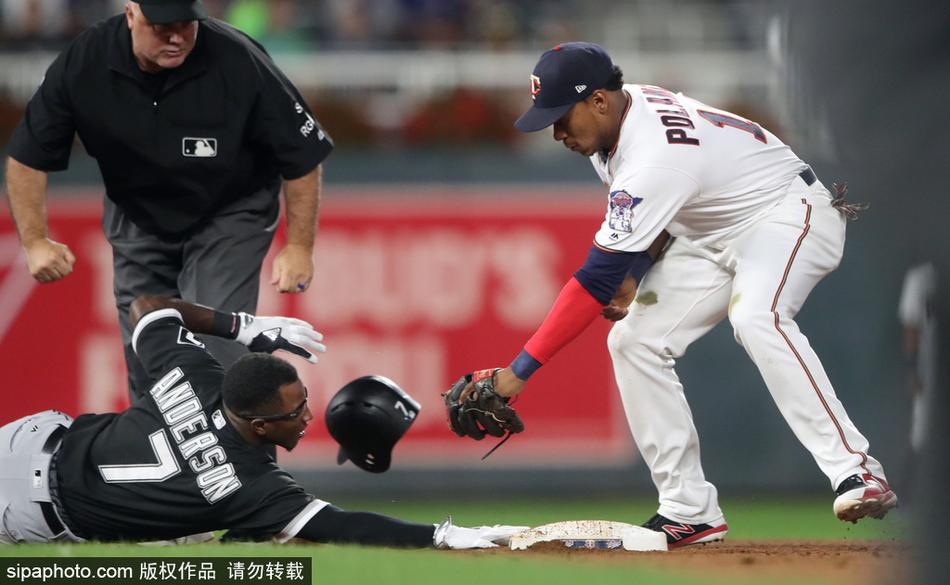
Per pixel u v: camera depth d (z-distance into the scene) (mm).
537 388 35125
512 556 15289
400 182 35188
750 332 16609
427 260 35094
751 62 37781
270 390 15445
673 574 13766
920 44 7043
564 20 41469
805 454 35594
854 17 7055
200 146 18438
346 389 18016
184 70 18109
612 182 16891
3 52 37250
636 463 35062
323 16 39875
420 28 39531
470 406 16219
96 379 34281
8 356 34062
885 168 7465
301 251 19109
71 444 16344
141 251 19844
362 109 36281
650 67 37875
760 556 15875
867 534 27391
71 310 34250
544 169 35219
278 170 19062
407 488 35094
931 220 7496
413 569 13812
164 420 15992
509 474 35156
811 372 16500
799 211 16938
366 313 34906
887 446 33375
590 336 35094
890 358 33500
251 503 15680
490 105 36438
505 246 35188
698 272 17547
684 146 16141
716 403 35594
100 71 18062
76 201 34312
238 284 19344
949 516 7828
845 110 7273
